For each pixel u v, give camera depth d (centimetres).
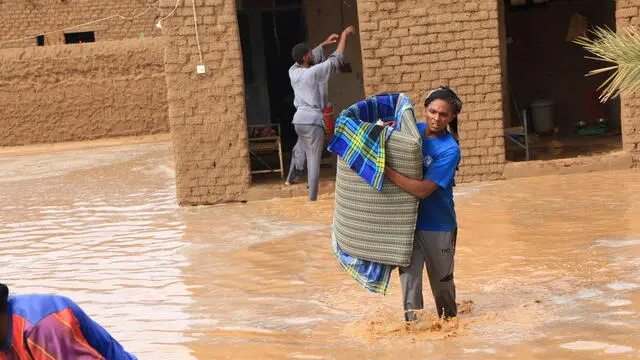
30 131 2778
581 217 910
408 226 554
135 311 683
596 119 1803
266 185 1276
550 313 593
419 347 540
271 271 789
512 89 1856
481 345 535
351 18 1606
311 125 1142
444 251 570
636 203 962
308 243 898
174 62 1237
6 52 2764
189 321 643
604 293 630
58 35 3114
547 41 1831
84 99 2778
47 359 322
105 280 801
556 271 705
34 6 3094
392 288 706
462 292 671
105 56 2766
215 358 547
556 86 1836
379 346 549
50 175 1836
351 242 565
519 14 1836
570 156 1412
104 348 356
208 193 1256
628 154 1244
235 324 627
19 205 1385
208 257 870
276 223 1035
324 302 674
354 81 1606
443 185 549
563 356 503
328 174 1429
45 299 333
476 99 1247
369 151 547
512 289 666
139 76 2775
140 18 3130
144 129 2797
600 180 1161
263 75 1845
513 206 1012
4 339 322
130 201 1346
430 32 1238
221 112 1245
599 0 1717
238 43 1238
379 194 553
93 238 1033
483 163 1256
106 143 2703
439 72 1244
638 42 593
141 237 1016
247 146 1254
